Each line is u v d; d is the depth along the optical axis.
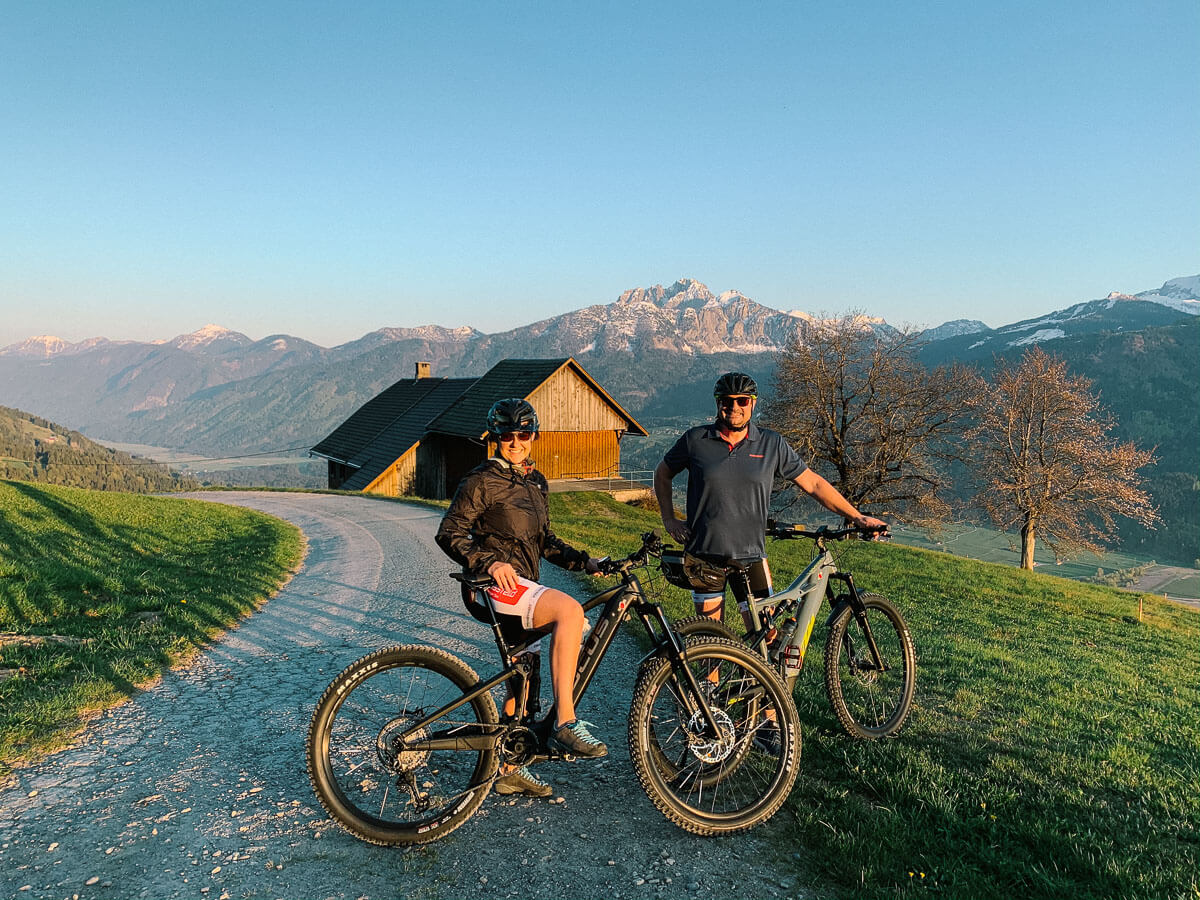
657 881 3.22
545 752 3.56
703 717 3.69
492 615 3.63
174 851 3.38
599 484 43.19
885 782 4.17
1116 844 3.69
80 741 4.81
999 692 6.86
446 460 46.75
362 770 4.01
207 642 7.86
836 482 40.41
